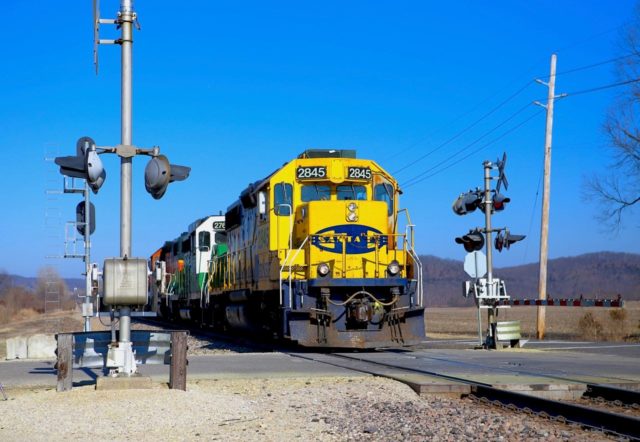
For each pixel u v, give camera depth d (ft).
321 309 65.36
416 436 29.09
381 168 71.97
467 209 78.48
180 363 38.78
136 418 32.14
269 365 54.34
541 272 104.22
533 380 43.47
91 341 40.11
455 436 28.96
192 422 31.89
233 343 85.92
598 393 40.16
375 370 50.49
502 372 48.73
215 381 44.86
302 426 31.40
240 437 29.12
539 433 29.19
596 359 59.88
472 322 177.68
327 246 66.74
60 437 29.07
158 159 38.68
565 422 32.14
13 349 65.82
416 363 55.77
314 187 70.69
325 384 43.86
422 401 38.47
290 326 64.39
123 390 37.76
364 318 64.03
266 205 71.26
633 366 53.16
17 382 45.21
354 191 71.00
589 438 28.66
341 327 65.77
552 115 106.01
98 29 38.88
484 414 34.17
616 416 30.04
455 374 47.24
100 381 38.09
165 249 160.15
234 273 90.22
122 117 38.93
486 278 80.23
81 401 35.32
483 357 62.08
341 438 29.04
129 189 38.99
